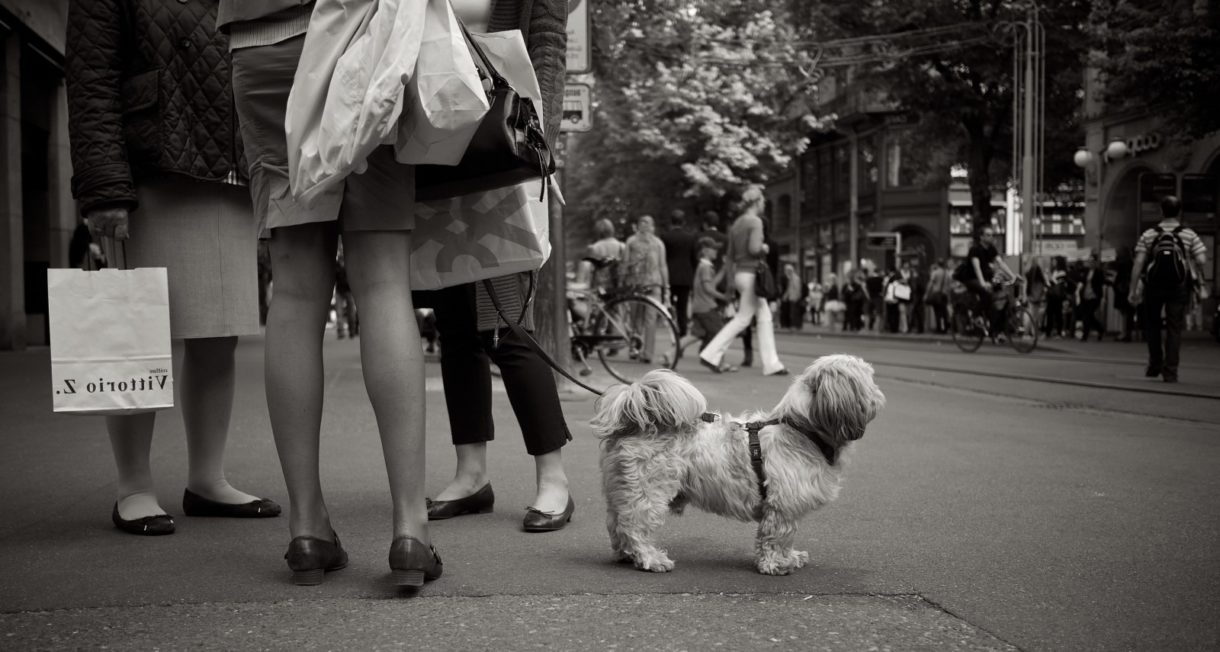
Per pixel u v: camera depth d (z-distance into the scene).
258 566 3.64
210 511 4.54
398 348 3.29
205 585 3.38
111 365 3.97
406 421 3.29
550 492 4.40
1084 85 31.64
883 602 3.30
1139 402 9.89
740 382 11.91
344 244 3.39
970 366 15.11
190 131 4.21
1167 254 11.84
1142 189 22.17
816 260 56.34
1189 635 2.98
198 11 4.27
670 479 3.67
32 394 9.99
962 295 19.58
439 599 3.25
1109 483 5.55
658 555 3.67
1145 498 5.12
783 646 2.84
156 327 4.01
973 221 30.80
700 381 12.04
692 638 2.89
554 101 3.96
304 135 3.13
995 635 2.97
